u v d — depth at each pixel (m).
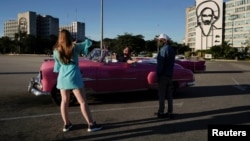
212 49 97.38
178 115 7.26
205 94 10.65
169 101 6.93
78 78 5.64
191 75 10.23
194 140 5.39
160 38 6.89
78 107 8.05
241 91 11.46
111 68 8.84
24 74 18.62
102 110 7.81
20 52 126.00
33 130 5.95
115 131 5.90
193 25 163.88
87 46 5.66
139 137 5.54
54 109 7.87
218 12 140.00
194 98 9.77
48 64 8.41
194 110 7.85
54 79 8.08
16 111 7.63
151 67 9.43
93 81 8.59
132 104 8.64
